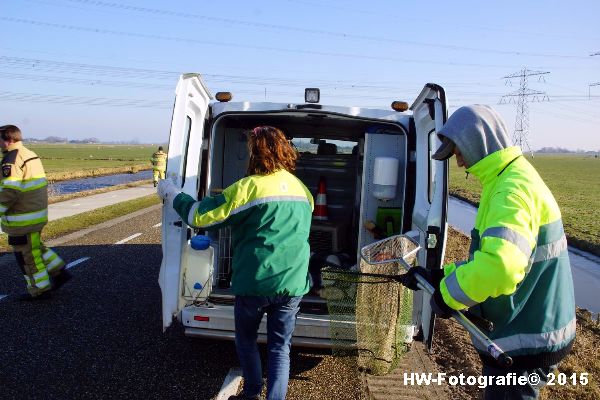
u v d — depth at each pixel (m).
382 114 4.57
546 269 2.21
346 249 5.72
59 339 4.79
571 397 3.96
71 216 12.07
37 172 5.66
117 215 12.92
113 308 5.71
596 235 14.20
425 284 2.61
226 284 4.57
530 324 2.25
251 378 3.38
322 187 5.96
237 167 5.40
